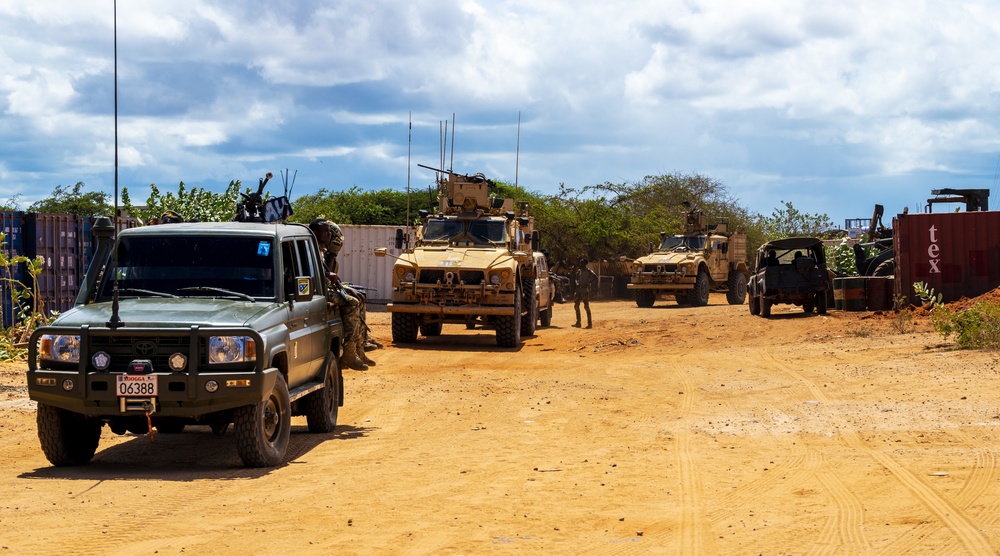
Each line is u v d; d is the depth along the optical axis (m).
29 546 5.82
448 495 7.45
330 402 11.09
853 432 10.34
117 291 8.46
